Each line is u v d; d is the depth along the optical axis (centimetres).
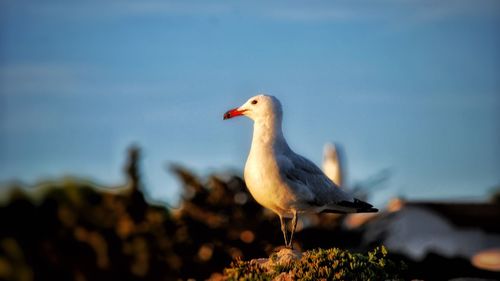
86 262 1781
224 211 1911
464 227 2705
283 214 1449
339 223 2080
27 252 1794
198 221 1880
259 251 1886
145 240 1777
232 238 1886
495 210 2853
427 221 2684
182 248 1822
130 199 1789
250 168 1400
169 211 1919
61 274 1783
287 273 1279
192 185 1923
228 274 1316
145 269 1772
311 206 1431
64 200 1819
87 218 1788
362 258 1311
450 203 2866
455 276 2038
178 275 1803
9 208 1823
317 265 1283
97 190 1841
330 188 1451
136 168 1805
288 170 1389
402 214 2717
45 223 1823
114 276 1770
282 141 1417
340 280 1256
